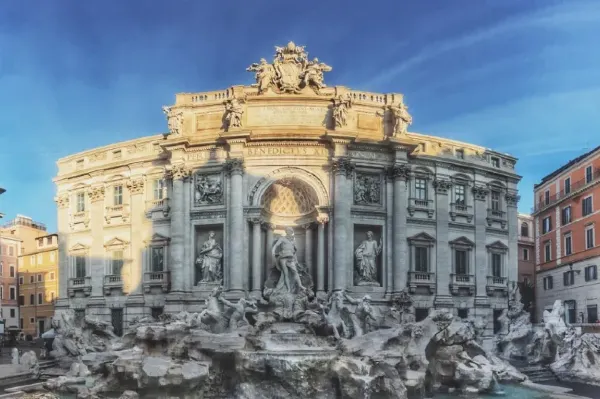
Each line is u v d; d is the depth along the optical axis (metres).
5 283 100.38
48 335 53.59
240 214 51.84
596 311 62.62
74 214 62.06
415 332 41.94
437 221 56.53
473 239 58.59
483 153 60.94
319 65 54.97
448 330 43.25
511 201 62.16
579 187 67.25
